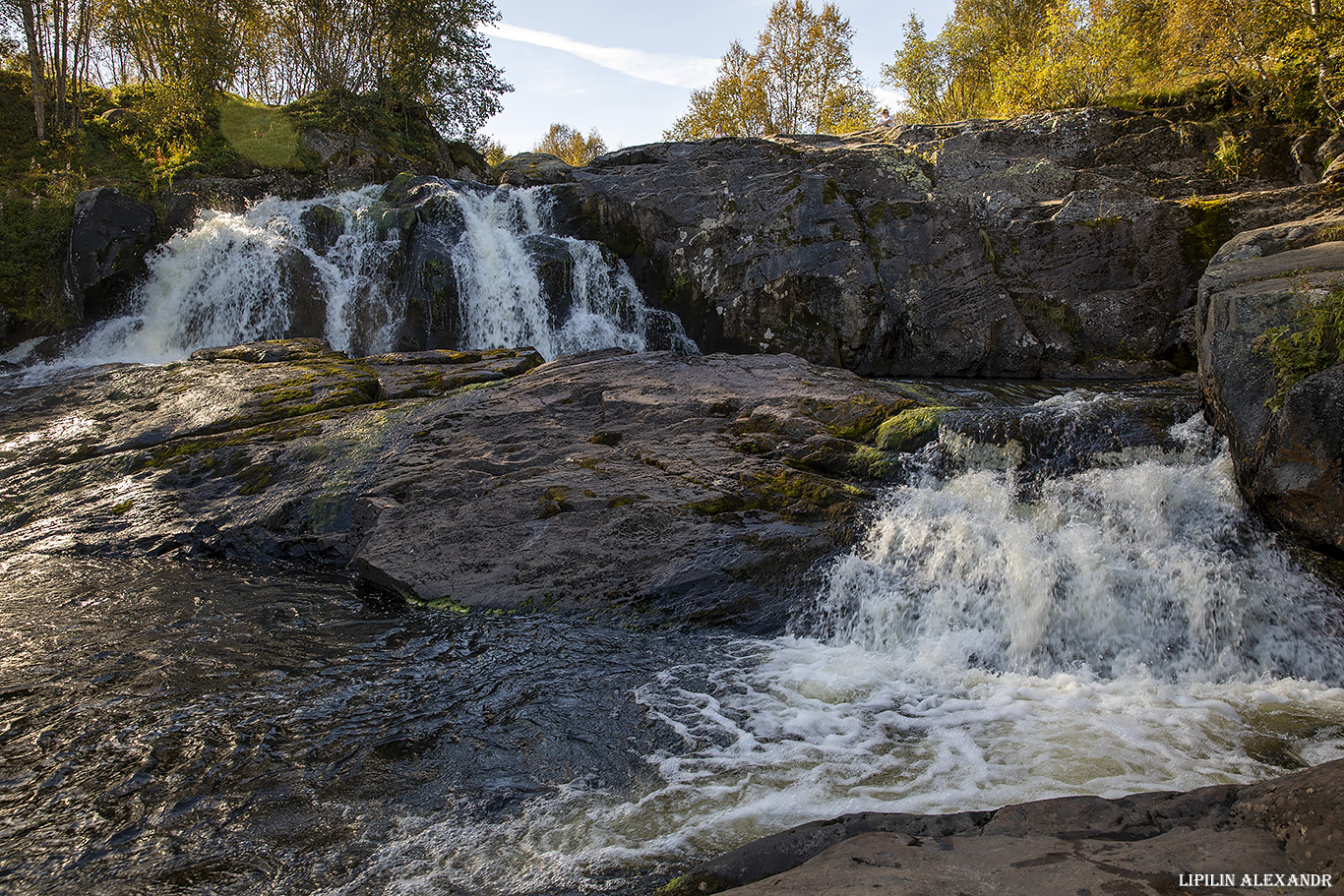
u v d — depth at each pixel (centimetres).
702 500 659
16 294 1377
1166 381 1213
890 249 1434
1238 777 362
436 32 2064
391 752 397
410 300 1367
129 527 736
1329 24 1298
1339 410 512
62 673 478
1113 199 1363
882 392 840
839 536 612
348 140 1853
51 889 296
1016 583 532
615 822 339
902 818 268
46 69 1833
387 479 742
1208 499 588
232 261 1366
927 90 2556
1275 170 1398
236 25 1923
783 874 230
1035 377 1358
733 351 1505
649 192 1580
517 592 595
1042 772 371
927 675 493
